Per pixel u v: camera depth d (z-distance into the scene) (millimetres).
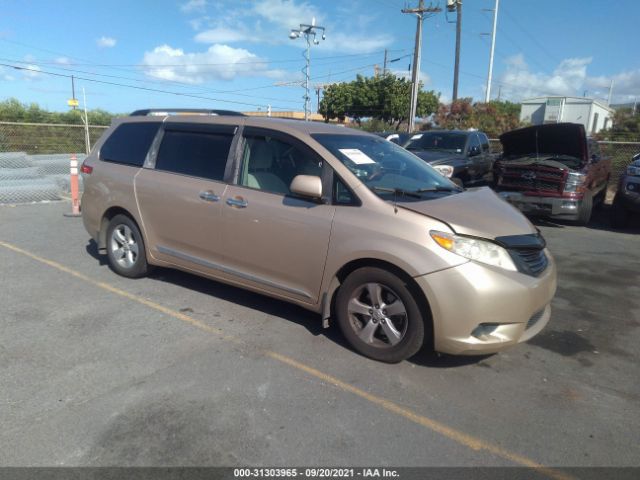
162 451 2719
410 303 3516
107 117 31219
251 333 4191
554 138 9422
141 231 5121
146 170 5055
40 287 5156
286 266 4078
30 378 3396
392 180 4082
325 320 3898
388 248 3506
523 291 3408
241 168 4398
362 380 3516
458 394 3400
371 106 38250
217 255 4531
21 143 18641
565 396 3447
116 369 3551
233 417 3037
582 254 7461
